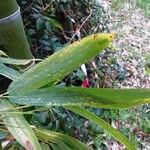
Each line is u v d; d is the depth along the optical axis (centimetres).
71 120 74
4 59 30
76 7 93
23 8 75
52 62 25
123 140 30
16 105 28
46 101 26
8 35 44
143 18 164
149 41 144
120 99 24
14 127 27
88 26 98
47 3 82
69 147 33
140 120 103
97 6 103
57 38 82
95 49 23
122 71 104
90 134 81
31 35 75
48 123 66
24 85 26
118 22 141
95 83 94
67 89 26
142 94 23
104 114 90
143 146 100
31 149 26
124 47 128
